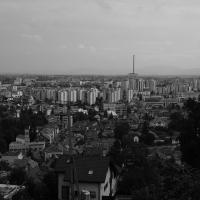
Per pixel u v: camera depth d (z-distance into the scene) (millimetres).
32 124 132375
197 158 36406
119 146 74312
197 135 38719
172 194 19828
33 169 64625
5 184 42781
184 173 21516
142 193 23453
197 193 18812
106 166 33562
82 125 136625
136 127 126062
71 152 23047
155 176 34688
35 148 102375
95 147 81062
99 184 32125
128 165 45125
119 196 33188
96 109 190750
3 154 83125
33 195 35906
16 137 108438
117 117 160750
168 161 46250
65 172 33219
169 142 96625
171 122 115312
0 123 115688
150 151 74438
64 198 33344
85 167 33406
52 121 145250
